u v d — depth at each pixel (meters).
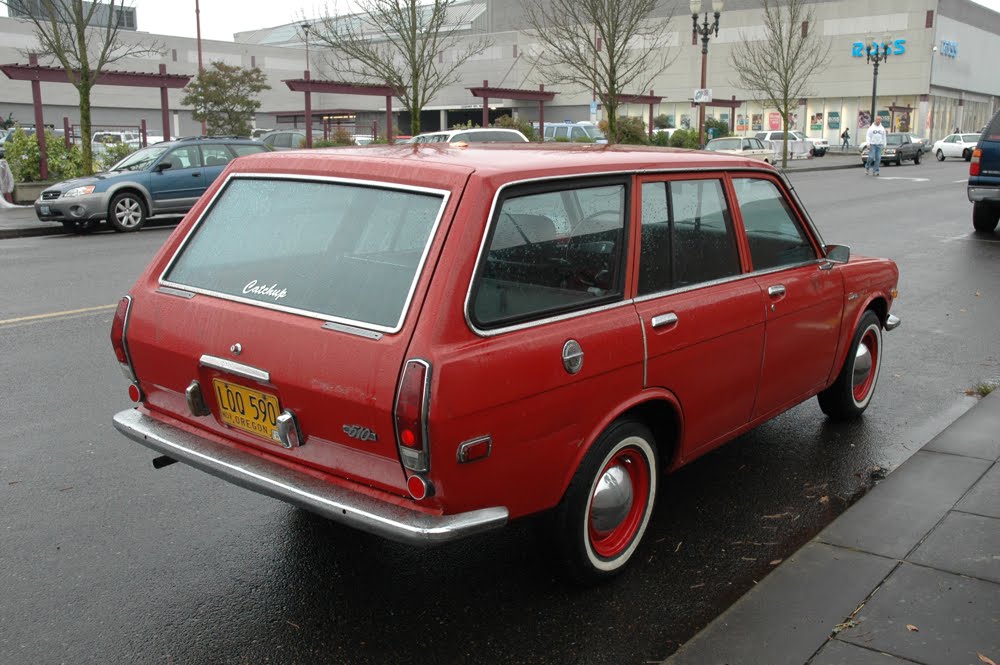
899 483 4.46
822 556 3.71
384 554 3.93
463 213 3.01
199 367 3.48
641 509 3.75
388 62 24.47
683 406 3.81
